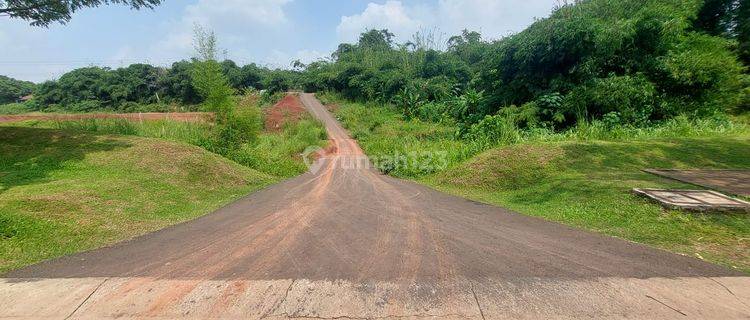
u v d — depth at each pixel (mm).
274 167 15281
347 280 3361
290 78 64062
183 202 7766
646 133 11922
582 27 15859
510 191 8547
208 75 15953
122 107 45156
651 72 16000
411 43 51906
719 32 19641
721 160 8562
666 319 2668
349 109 41594
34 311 2951
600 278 3287
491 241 4477
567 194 6926
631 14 16828
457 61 46094
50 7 11523
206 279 3443
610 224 5176
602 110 15469
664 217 5055
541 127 15758
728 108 16297
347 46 74438
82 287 3328
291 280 3385
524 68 18391
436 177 11672
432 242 4480
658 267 3498
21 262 4016
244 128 16078
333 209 6859
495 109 19766
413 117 33375
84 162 9125
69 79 49562
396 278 3389
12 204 5609
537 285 3189
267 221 5883
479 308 2855
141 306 2986
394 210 6664
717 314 2713
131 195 7355
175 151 10914
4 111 47125
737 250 3914
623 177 7371
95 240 4898
